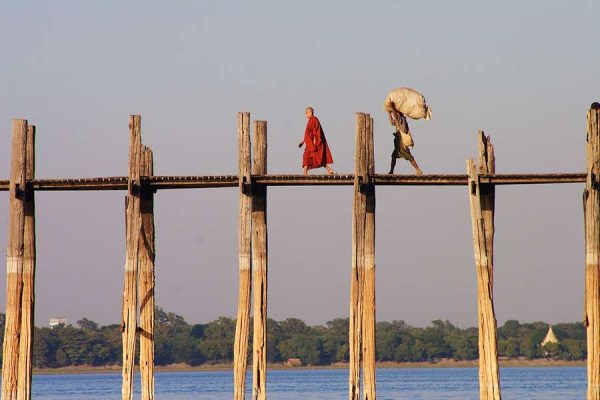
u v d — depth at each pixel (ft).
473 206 323.16
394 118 350.02
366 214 327.88
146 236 346.54
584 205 321.52
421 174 326.03
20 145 337.93
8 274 337.72
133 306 330.13
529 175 322.75
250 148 328.90
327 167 349.61
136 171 331.98
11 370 337.72
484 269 321.11
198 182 332.19
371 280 326.24
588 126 318.04
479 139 333.21
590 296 315.58
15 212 337.11
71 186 337.93
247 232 326.65
